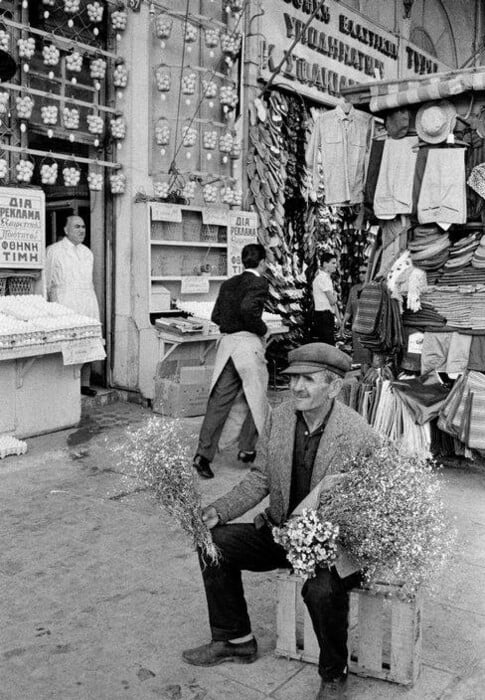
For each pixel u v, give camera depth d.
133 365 7.59
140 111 7.45
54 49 6.56
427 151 5.43
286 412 2.77
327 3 10.26
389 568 2.59
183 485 2.65
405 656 2.69
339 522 2.49
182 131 8.09
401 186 5.56
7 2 6.45
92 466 5.42
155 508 4.56
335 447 2.64
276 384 8.82
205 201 8.28
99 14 6.93
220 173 8.66
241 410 5.71
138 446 2.70
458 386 5.28
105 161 7.45
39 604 3.33
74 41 6.79
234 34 8.38
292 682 2.75
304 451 2.73
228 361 5.36
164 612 3.27
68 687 2.70
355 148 5.95
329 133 5.94
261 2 9.07
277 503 2.76
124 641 3.02
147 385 7.44
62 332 5.90
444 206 5.34
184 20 7.84
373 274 6.04
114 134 7.33
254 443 5.70
